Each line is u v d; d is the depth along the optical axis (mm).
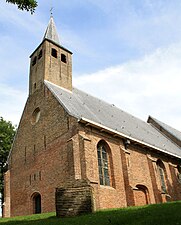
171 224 9906
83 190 14547
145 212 12328
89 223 11617
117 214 12719
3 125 36094
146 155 26500
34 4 9617
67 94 25969
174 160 31391
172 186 28531
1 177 34281
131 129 28938
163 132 39656
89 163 19094
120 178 22188
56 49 27859
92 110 26031
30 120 25969
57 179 20516
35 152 23953
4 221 16172
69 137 20656
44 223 13000
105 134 22562
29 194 23000
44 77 25781
